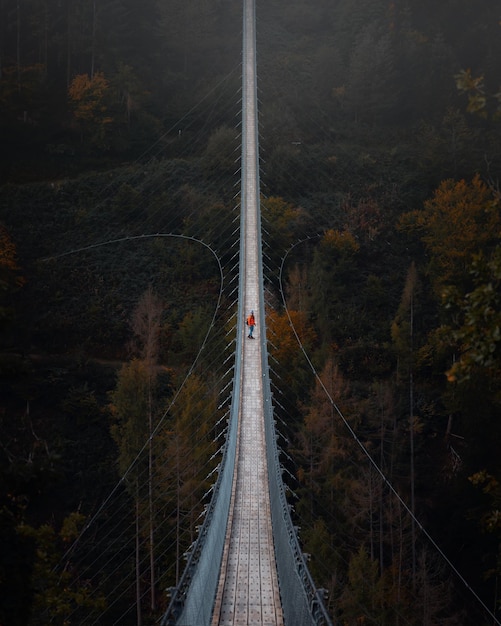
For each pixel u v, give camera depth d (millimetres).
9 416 72562
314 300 82312
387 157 111938
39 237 95312
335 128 120062
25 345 79500
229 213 92812
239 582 30688
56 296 87125
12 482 23859
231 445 41125
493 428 62625
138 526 61000
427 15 139500
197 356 70562
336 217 99500
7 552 23797
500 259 20750
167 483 59938
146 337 78188
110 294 87188
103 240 94812
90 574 61219
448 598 56000
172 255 91875
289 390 68875
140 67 128750
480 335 20281
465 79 21281
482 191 90812
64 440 70125
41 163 108750
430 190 104750
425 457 71250
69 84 119250
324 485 59688
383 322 84875
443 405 75875
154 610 56312
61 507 65250
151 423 63781
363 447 62781
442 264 87438
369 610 51000
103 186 103688
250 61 116562
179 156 113438
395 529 61438
